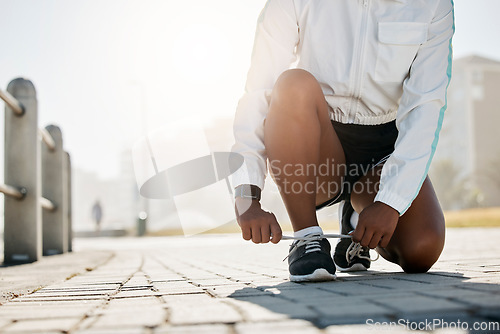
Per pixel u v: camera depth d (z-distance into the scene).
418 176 2.20
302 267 2.19
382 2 2.42
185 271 3.31
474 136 59.25
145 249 7.82
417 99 2.32
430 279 2.12
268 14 2.51
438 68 2.38
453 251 4.41
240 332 1.21
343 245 2.78
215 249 6.77
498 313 1.29
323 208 2.82
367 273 2.62
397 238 2.42
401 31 2.38
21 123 4.70
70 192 6.83
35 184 4.69
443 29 2.43
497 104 60.09
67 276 3.10
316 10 2.48
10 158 4.69
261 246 7.07
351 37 2.45
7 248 4.63
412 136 2.26
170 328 1.30
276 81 2.32
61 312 1.65
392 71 2.43
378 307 1.43
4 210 4.65
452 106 61.75
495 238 7.39
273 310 1.48
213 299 1.81
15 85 4.68
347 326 1.24
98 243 13.28
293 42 2.53
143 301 1.87
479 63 59.66
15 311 1.71
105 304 1.83
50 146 5.93
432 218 2.40
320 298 1.67
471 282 1.94
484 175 57.50
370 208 2.18
